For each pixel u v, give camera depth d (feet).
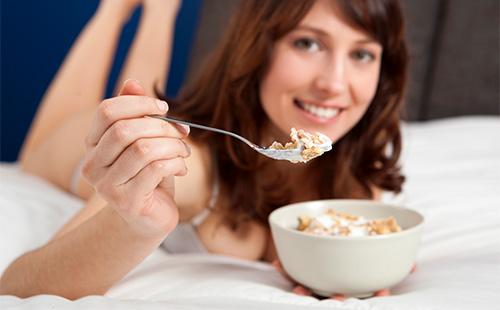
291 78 3.01
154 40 5.80
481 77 5.76
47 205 3.77
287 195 3.35
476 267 2.76
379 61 3.14
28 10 6.61
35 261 2.57
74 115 4.99
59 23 6.63
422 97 6.09
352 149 3.43
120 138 2.17
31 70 6.71
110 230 2.41
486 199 3.64
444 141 4.78
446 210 3.54
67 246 2.50
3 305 2.38
